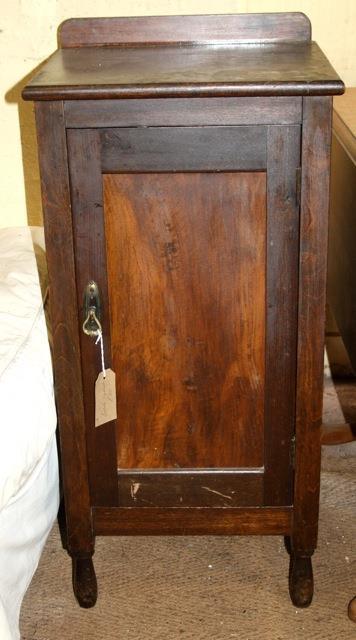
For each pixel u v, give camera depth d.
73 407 1.32
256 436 1.34
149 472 1.37
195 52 1.39
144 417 1.33
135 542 1.64
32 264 1.50
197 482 1.37
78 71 1.23
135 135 1.15
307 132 1.12
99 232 1.21
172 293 1.25
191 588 1.52
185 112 1.13
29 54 1.69
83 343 1.28
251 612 1.47
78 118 1.14
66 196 1.18
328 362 2.04
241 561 1.59
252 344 1.28
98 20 1.45
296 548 1.41
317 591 1.51
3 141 1.75
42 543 1.39
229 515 1.39
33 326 1.35
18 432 1.21
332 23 1.74
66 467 1.36
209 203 1.19
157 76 1.16
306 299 1.22
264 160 1.15
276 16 1.43
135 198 1.19
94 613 1.47
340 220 1.65
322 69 1.18
